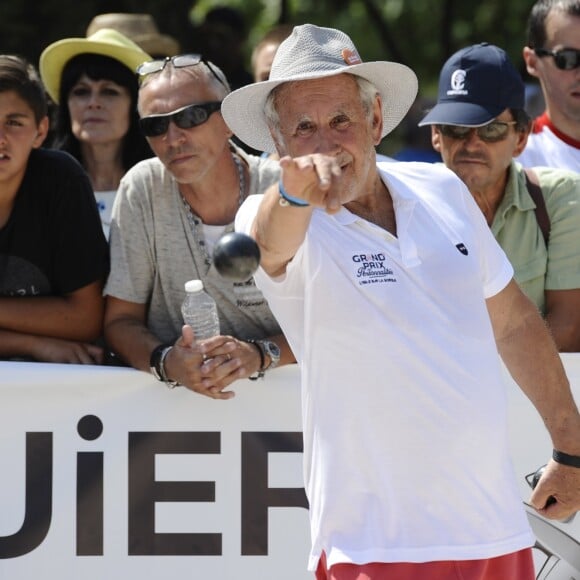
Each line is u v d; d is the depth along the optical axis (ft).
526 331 43.75
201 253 51.42
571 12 64.85
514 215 54.80
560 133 66.49
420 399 38.86
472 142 54.75
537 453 50.80
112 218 52.60
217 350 48.06
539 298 54.95
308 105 39.70
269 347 49.39
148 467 50.31
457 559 38.81
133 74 65.16
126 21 76.43
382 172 41.86
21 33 106.01
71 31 106.63
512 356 44.14
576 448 43.83
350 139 39.68
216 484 50.29
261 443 50.24
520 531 40.04
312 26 40.68
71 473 50.24
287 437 50.21
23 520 50.26
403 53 155.63
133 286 52.06
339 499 39.29
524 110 55.67
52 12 106.63
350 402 39.09
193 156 50.39
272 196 35.58
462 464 39.06
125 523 50.34
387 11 152.76
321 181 32.76
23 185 52.37
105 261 52.75
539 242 54.65
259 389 50.06
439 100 56.34
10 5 105.81
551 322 54.49
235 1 155.02
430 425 38.86
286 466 50.29
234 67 88.84
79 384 50.11
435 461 38.86
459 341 39.42
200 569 50.37
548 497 44.75
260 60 71.82
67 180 52.47
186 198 51.60
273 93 40.96
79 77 65.00
